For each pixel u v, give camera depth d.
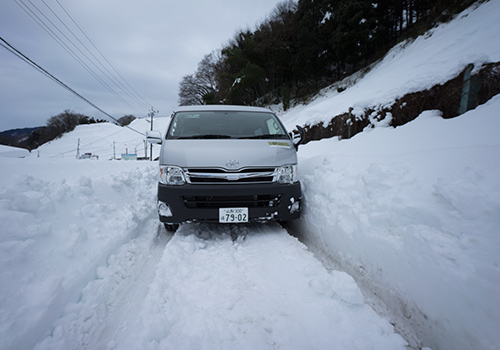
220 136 3.09
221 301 1.69
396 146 3.37
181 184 2.58
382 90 7.72
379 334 1.40
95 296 1.76
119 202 3.63
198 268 2.12
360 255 2.03
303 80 29.25
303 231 3.05
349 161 2.94
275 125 3.45
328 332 1.41
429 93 4.56
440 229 1.52
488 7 10.37
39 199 2.22
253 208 2.60
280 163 2.73
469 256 1.27
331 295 1.69
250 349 1.29
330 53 24.98
